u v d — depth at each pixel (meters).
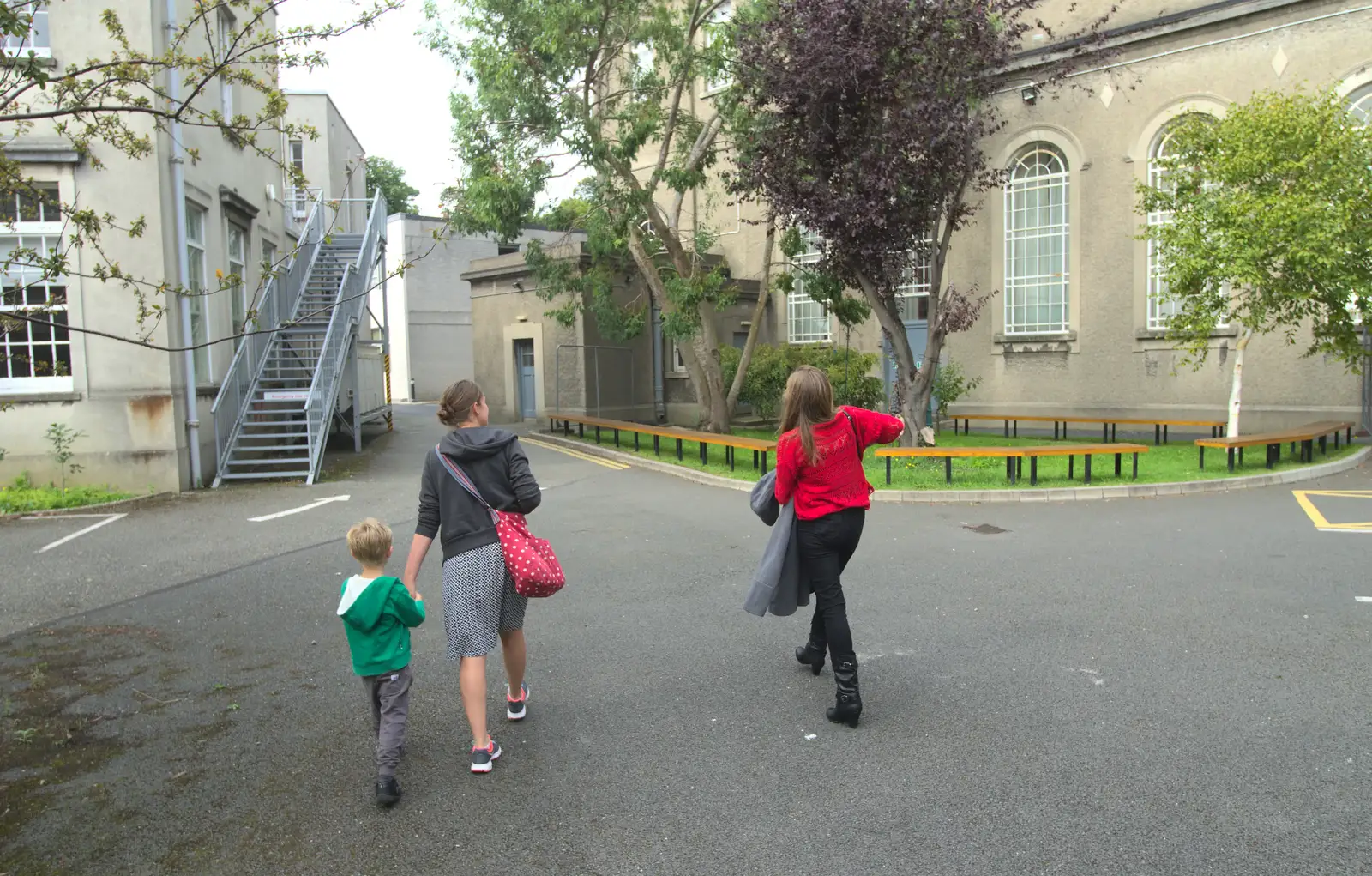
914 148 12.33
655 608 6.65
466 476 4.06
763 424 22.94
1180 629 5.82
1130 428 17.94
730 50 14.60
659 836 3.50
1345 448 14.79
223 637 6.20
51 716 4.83
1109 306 18.19
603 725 4.57
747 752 4.21
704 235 18.88
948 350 20.61
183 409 12.81
